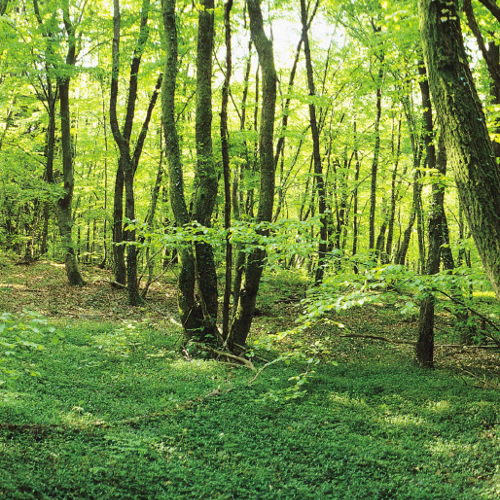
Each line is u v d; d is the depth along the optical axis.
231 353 9.58
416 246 26.06
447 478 4.87
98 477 4.29
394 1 7.70
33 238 21.78
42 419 5.23
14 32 11.57
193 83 13.93
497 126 6.41
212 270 9.84
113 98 13.95
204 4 9.60
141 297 15.16
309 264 20.81
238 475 4.70
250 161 16.19
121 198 17.45
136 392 6.72
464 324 8.78
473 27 3.73
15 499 3.71
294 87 14.64
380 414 6.59
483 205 3.28
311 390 7.60
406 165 19.61
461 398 7.34
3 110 18.97
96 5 16.61
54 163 20.58
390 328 13.74
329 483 4.68
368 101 16.80
